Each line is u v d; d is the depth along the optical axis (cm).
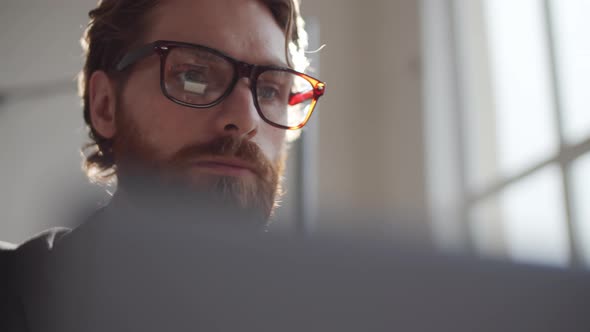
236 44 74
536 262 16
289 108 84
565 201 226
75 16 289
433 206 306
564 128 233
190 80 70
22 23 281
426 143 315
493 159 286
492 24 297
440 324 15
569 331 15
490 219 279
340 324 15
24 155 256
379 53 371
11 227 243
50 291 40
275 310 15
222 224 17
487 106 295
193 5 75
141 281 17
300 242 15
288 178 260
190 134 68
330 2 375
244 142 68
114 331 17
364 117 359
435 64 328
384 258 15
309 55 113
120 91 78
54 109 266
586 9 224
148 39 77
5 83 269
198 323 15
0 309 50
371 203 338
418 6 339
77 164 259
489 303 15
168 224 17
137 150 72
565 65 236
